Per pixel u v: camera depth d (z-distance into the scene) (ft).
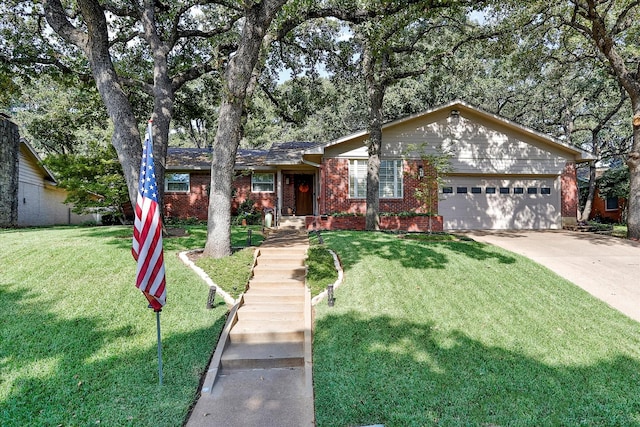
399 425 12.44
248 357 17.02
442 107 50.19
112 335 17.62
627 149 79.77
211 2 42.22
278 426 12.69
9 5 40.55
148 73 53.52
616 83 64.23
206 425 12.73
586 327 18.86
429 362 15.92
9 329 17.35
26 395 13.62
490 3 34.76
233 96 27.81
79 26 43.39
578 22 43.39
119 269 24.43
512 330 18.48
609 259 30.91
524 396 13.85
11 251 27.07
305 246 32.60
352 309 20.52
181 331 18.44
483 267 27.22
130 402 13.67
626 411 13.08
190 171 60.08
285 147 64.80
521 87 83.25
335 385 14.62
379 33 34.91
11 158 51.31
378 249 30.78
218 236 28.14
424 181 47.91
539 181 54.29
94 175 45.16
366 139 51.26
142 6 40.04
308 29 51.55
